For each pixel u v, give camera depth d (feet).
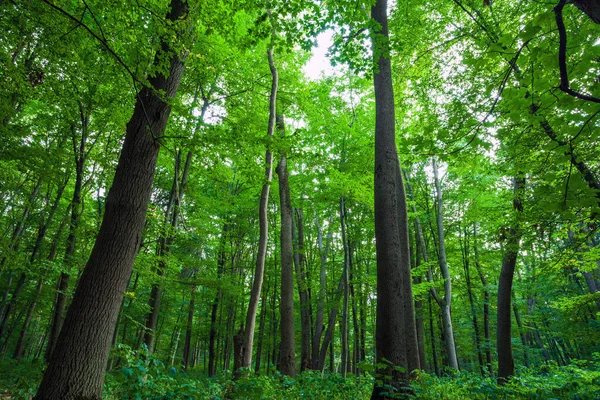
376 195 20.04
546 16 6.55
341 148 42.32
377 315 18.25
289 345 31.83
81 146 34.01
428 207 63.16
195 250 48.34
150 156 15.88
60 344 12.55
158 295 33.86
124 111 31.48
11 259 27.96
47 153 28.81
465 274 65.41
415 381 18.97
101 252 13.91
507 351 29.37
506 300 30.17
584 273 46.06
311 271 57.82
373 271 63.52
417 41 31.83
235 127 20.56
